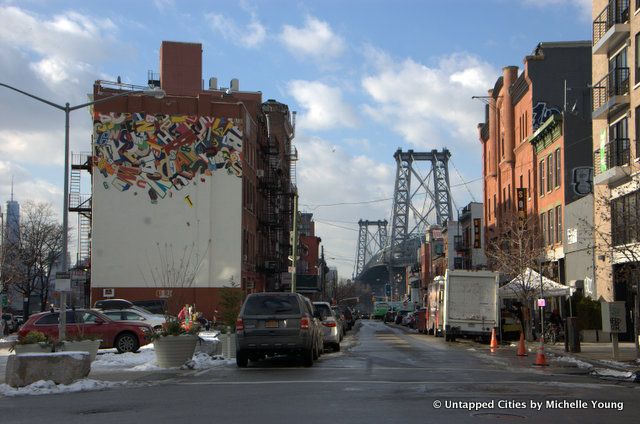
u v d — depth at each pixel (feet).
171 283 164.76
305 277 266.36
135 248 165.68
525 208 161.89
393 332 176.86
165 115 169.99
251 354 61.67
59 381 47.01
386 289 510.58
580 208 125.08
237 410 35.83
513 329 122.21
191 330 64.08
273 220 225.76
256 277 198.08
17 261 205.67
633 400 40.78
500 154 193.47
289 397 40.47
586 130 137.49
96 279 163.84
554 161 143.64
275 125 261.85
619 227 82.84
